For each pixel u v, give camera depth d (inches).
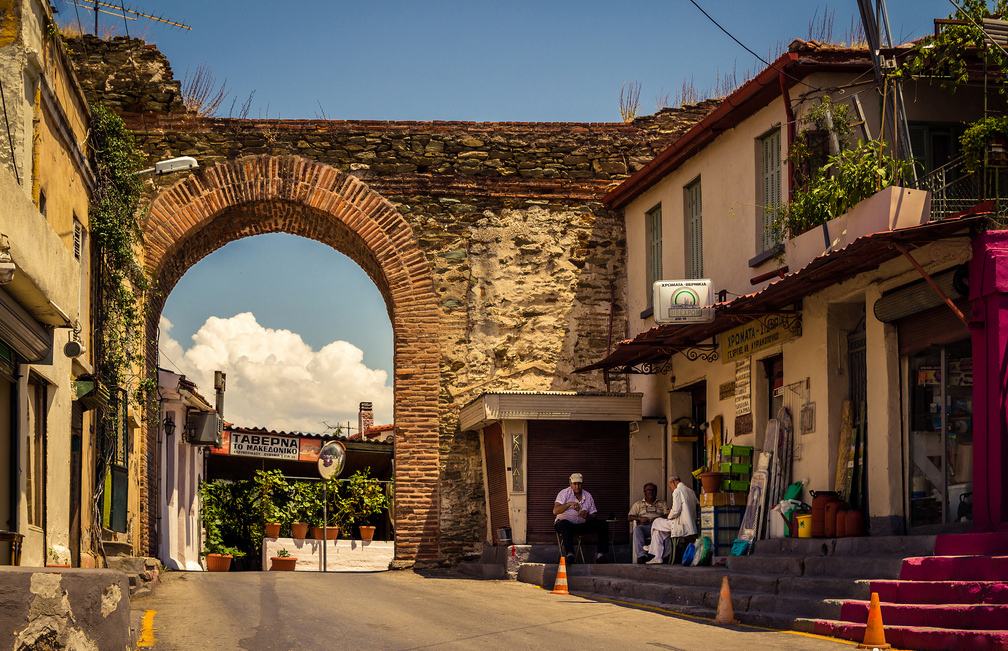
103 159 585.9
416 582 617.3
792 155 536.1
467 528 755.4
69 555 458.9
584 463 706.8
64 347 453.4
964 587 334.3
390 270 775.1
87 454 539.8
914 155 527.2
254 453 1059.9
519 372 776.9
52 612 237.3
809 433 526.9
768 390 588.7
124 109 758.5
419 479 755.4
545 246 791.1
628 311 788.0
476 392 772.6
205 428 946.7
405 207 783.1
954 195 501.4
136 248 689.0
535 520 693.9
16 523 390.6
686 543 619.5
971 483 422.9
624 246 799.1
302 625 380.8
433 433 761.0
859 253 430.0
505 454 698.2
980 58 503.8
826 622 363.9
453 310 780.0
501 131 797.2
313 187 770.2
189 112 764.6
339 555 1001.5
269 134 771.4
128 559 537.6
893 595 361.7
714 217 649.0
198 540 1050.7
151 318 751.7
